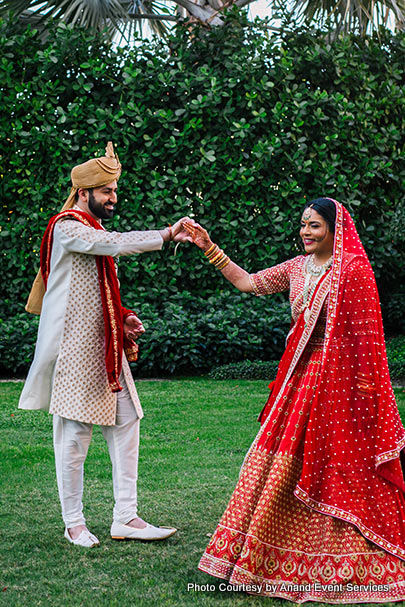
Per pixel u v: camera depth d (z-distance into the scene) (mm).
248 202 9188
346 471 3191
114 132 9047
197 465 5031
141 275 9305
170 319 9000
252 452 3309
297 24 9766
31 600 2992
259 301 9250
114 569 3322
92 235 3605
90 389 3652
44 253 3830
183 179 9180
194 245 9234
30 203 9102
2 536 3734
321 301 3320
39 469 4977
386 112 9711
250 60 9094
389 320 10531
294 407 3273
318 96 9242
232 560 3113
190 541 3666
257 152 9039
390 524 3164
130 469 3752
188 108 9008
